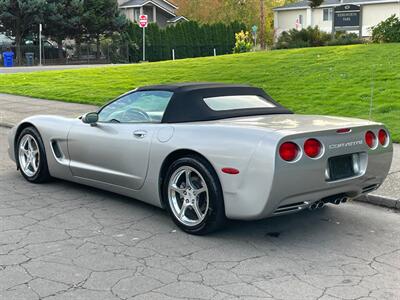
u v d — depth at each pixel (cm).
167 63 2225
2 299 380
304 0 5753
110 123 618
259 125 506
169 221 568
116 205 624
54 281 412
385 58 1677
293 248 496
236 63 1912
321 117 575
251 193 473
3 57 3956
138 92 614
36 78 2119
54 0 4156
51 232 527
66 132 661
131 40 4728
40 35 3956
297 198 481
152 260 459
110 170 608
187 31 5125
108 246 491
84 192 680
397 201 628
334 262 464
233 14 6656
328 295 397
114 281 414
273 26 6200
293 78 1567
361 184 530
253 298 389
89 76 2061
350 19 2658
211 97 579
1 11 3959
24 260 453
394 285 418
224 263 456
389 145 557
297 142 471
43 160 699
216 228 514
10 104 1557
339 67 1628
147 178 564
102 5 4431
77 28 4384
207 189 502
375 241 521
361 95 1309
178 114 559
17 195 662
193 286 408
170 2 6262
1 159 883
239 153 478
